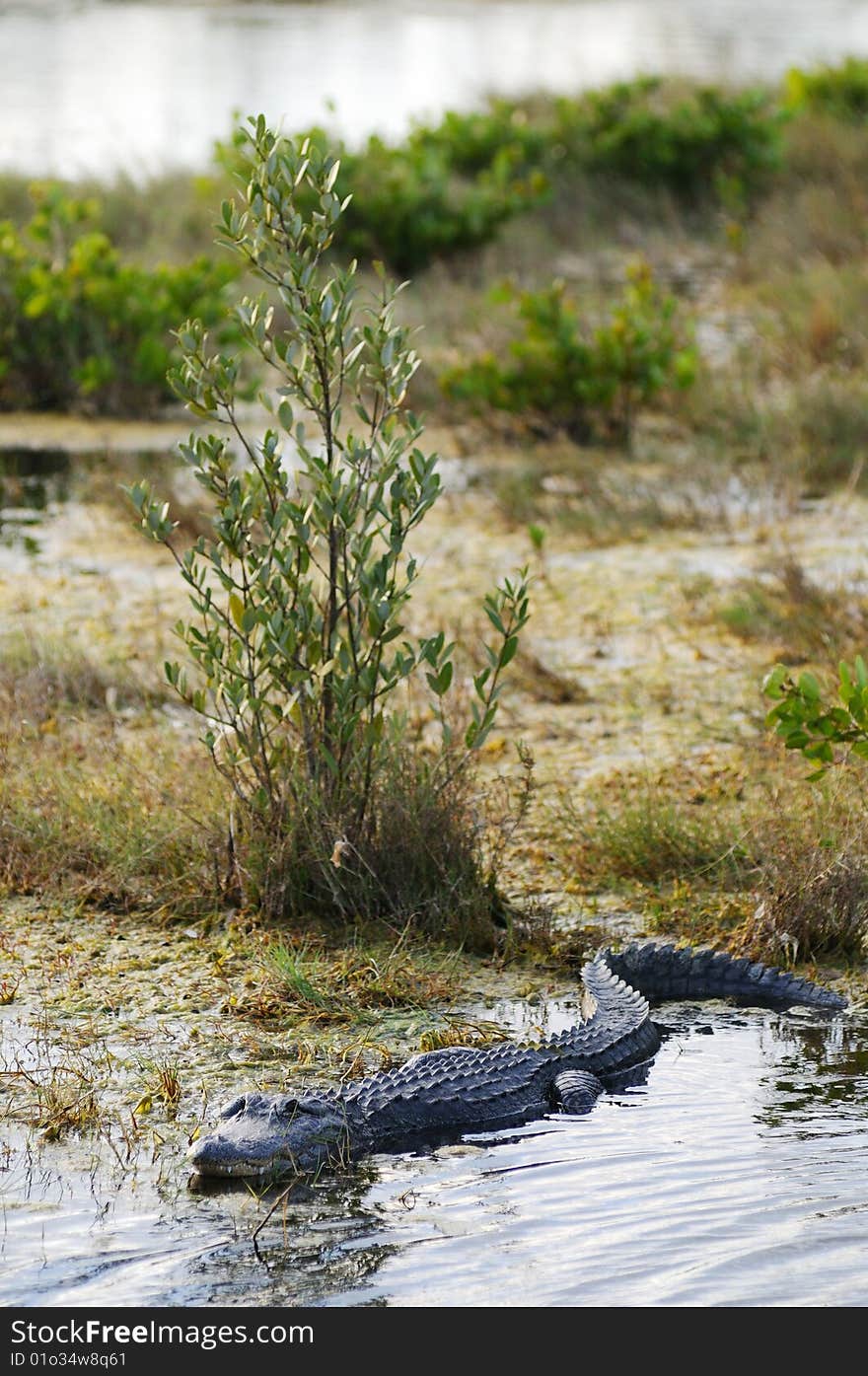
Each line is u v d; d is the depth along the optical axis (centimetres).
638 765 2088
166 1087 1348
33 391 4069
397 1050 1457
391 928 1659
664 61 9394
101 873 1758
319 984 1561
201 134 7269
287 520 1783
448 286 4703
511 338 4106
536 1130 1327
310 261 1720
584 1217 1174
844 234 5175
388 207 5003
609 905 1764
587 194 5725
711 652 2509
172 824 1797
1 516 3247
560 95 6962
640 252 5372
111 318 4003
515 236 5300
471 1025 1506
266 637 1667
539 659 2420
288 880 1695
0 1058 1407
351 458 1692
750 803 1914
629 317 3675
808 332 4091
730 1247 1123
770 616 2595
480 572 2911
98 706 2289
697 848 1839
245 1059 1422
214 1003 1523
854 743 1605
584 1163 1262
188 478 3441
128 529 3161
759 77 7319
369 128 7256
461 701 2228
